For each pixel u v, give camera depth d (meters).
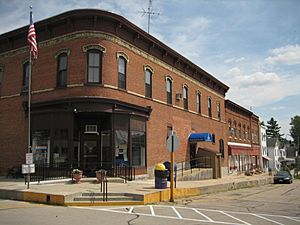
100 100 20.42
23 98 23.61
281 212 13.62
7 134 24.19
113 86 21.45
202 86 35.97
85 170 20.89
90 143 21.64
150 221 10.55
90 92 20.55
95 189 15.97
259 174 49.97
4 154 24.17
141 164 23.58
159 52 27.45
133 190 16.05
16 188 16.16
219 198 18.73
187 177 26.94
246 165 52.62
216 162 32.81
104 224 9.86
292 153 114.62
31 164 16.00
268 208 14.84
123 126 21.70
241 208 14.50
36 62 23.14
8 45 25.28
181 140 30.06
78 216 11.14
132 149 22.55
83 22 21.33
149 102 25.34
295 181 47.97
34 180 19.83
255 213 13.09
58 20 21.72
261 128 64.44
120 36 22.59
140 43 24.91
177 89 30.11
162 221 10.60
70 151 20.17
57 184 18.19
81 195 14.73
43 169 20.12
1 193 15.98
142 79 24.80
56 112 20.91
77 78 20.86
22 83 23.97
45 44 22.81
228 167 42.34
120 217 11.16
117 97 21.67
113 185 18.11
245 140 52.78
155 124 25.94
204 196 19.69
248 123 55.62
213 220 11.11
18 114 23.73
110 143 20.86
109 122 21.22
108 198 14.62
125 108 22.08
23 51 24.38
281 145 99.62
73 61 21.17
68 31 21.75
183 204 15.33
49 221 10.05
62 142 20.58
